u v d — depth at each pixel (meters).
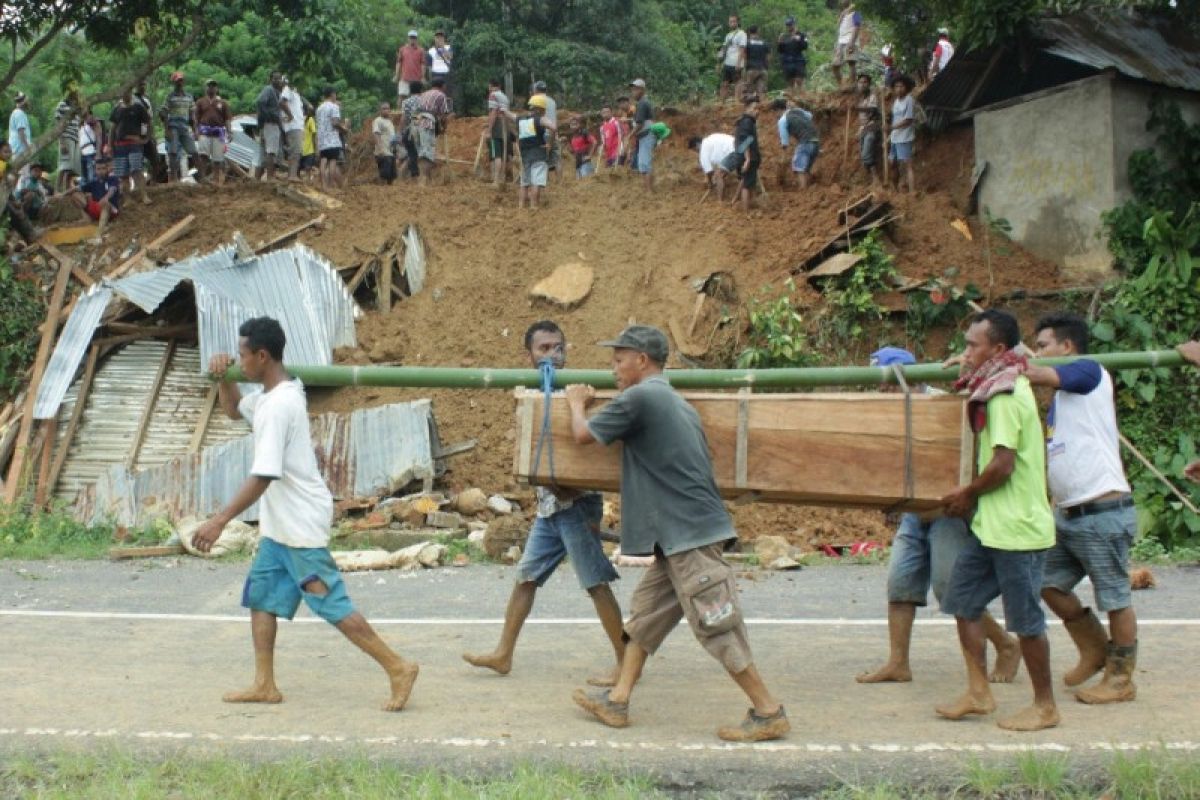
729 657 6.29
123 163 20.64
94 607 10.41
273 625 7.10
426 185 21.64
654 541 6.34
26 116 22.39
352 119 32.84
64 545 14.14
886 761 5.98
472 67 34.59
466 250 19.47
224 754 6.00
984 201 19.86
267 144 22.16
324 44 24.30
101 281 18.16
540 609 10.25
